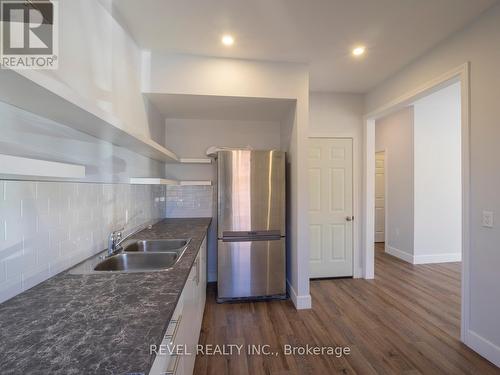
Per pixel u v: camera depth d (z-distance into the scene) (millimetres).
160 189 2930
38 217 1059
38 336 711
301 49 2152
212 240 3199
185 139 3168
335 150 3266
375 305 2496
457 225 3990
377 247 4852
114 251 1622
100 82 1468
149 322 785
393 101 2666
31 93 738
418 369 1621
